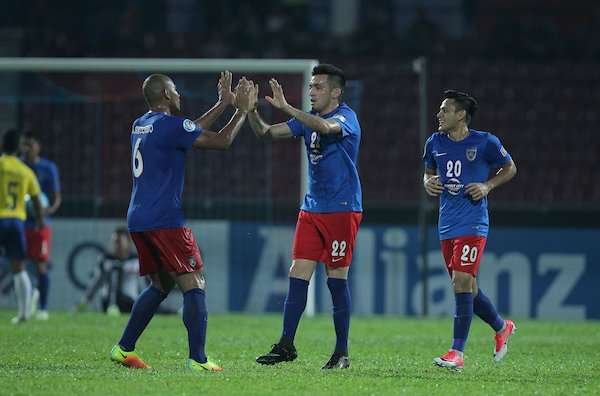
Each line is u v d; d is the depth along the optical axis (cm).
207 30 8462
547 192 7131
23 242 4553
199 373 2500
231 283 5853
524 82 7325
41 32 7806
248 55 7712
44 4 8369
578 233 5881
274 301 5853
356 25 8744
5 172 4497
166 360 2923
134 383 2291
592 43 8094
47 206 4988
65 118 6638
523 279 5866
